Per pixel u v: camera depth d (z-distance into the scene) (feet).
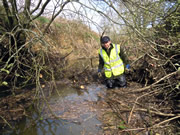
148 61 13.44
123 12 10.26
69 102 11.39
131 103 10.65
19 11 15.79
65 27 13.47
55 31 16.56
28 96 12.16
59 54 19.77
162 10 11.07
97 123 8.73
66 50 26.08
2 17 15.30
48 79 16.47
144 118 8.82
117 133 7.81
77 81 16.26
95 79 16.88
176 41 11.38
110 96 12.16
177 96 10.05
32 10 15.33
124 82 13.55
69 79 16.94
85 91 13.66
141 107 9.95
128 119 8.74
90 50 17.74
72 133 7.98
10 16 14.38
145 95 11.35
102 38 12.01
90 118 9.23
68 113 9.83
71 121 8.98
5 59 15.03
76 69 20.11
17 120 9.08
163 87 10.64
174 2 10.16
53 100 11.71
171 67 11.70
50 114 9.73
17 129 8.31
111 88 13.93
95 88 14.37
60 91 13.62
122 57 13.25
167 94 10.57
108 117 9.24
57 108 10.46
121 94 12.32
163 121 7.97
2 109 10.12
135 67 15.17
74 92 13.43
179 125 7.89
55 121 9.02
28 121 9.01
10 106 10.56
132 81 15.20
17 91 12.96
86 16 9.34
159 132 7.60
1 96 11.89
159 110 9.41
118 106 10.42
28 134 7.95
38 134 7.93
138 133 7.69
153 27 11.48
